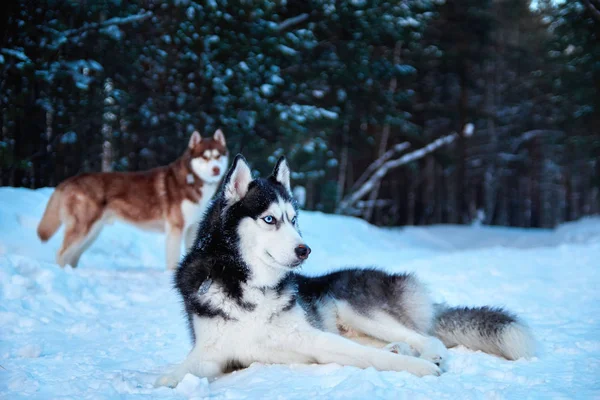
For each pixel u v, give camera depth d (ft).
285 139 57.16
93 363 12.98
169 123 53.93
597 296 20.70
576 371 11.05
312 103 63.26
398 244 58.95
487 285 23.95
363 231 58.03
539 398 9.21
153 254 34.63
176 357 13.73
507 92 111.14
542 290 22.63
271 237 11.85
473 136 106.32
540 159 113.91
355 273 14.79
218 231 12.46
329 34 61.77
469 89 102.63
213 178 29.48
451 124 99.66
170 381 10.87
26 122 44.73
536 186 116.26
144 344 15.12
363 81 64.64
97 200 28.32
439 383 10.22
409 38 64.44
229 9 49.70
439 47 87.25
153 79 53.88
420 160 100.58
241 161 12.58
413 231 76.07
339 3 58.03
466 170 104.63
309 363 12.19
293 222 12.73
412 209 98.99
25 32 39.45
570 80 75.31
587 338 14.02
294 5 61.62
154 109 52.06
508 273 27.61
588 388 9.77
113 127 50.52
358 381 9.71
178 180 29.55
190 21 47.42
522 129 110.01
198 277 12.30
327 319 13.88
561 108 87.30
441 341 13.38
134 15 47.24
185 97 53.88
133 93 51.21
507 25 109.19
